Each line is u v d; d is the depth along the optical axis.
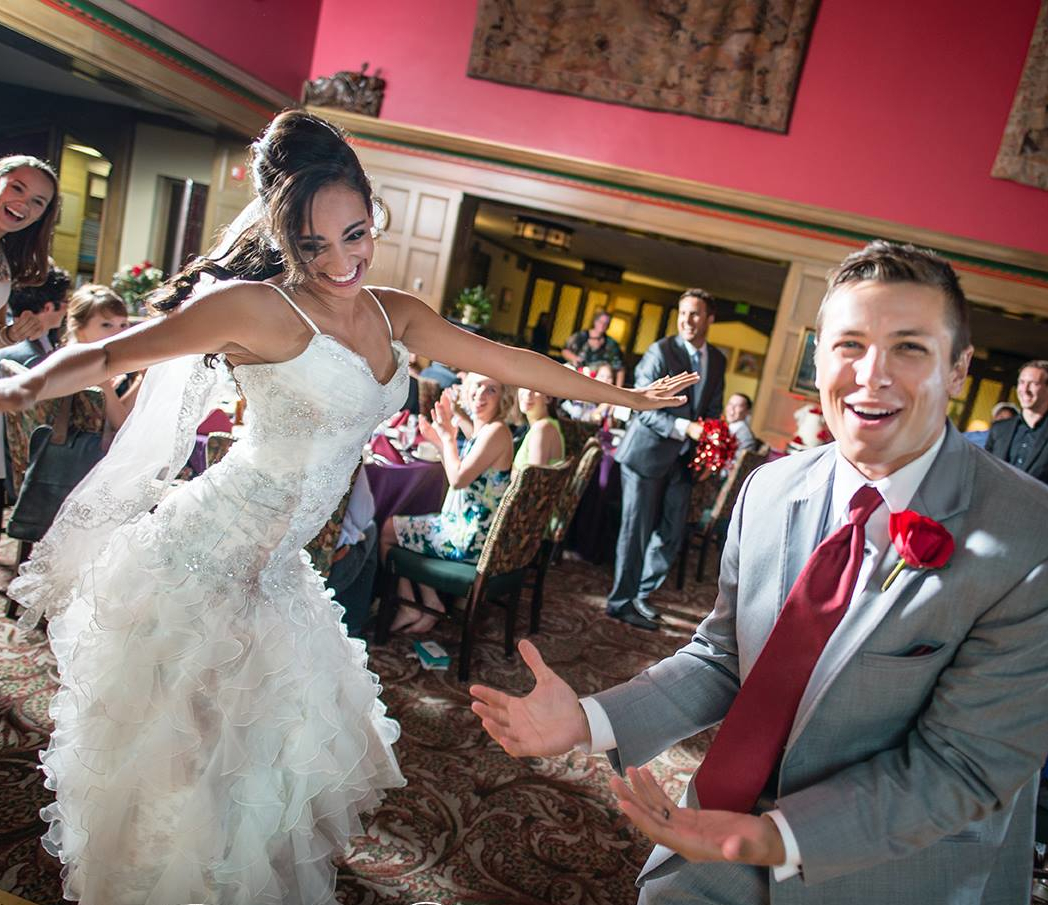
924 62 8.05
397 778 2.07
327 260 1.51
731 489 5.41
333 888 1.87
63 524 1.88
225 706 1.64
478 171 9.05
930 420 1.03
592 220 8.90
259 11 8.24
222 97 8.04
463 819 2.45
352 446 1.75
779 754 1.12
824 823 0.95
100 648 1.67
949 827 0.97
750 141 8.47
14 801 2.19
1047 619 0.96
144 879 1.63
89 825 1.62
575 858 2.36
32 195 2.88
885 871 1.08
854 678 1.05
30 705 2.63
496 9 8.73
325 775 1.75
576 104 8.77
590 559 5.58
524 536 3.42
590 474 4.13
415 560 3.44
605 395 1.90
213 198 9.45
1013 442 5.48
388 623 3.55
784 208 8.42
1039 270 7.96
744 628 1.22
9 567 3.52
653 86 8.57
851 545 1.10
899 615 1.03
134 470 1.90
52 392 1.32
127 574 1.69
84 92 9.90
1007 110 7.91
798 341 8.66
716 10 8.34
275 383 1.61
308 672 1.76
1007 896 1.13
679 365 4.30
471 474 3.45
